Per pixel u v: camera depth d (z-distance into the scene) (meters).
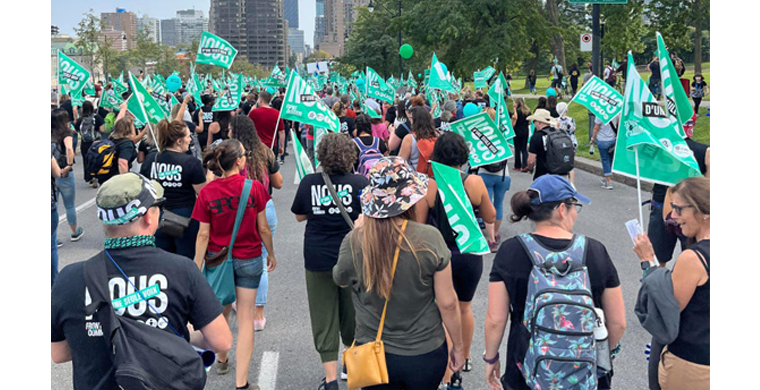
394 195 3.03
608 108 6.63
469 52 42.78
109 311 2.52
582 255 2.87
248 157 5.62
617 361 5.03
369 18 73.62
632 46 45.16
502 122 9.23
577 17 60.56
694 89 20.22
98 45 50.28
